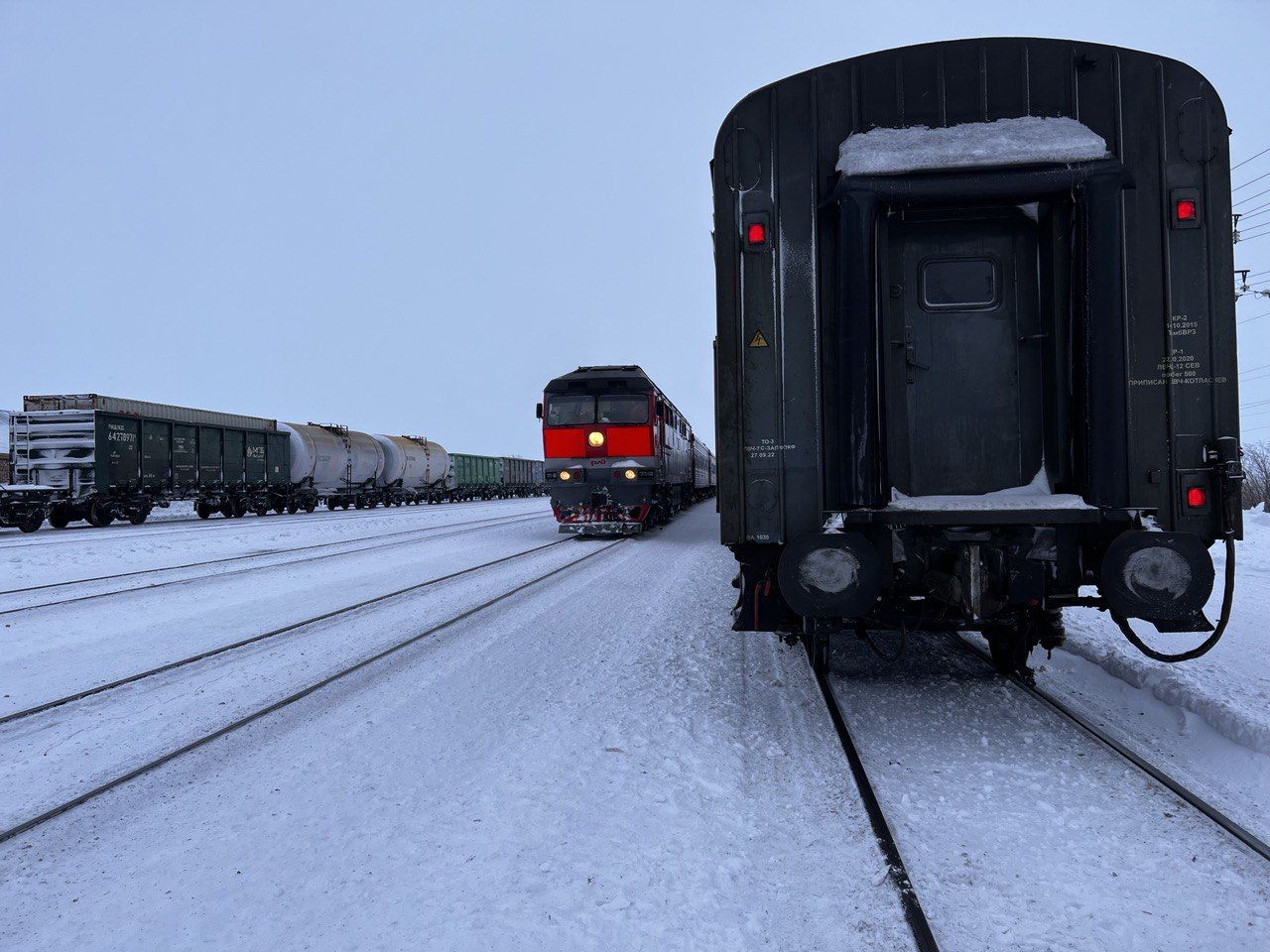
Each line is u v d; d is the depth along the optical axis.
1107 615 5.67
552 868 2.27
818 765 3.03
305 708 3.94
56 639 5.74
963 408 3.54
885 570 3.34
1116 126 3.32
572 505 14.73
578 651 5.12
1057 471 3.41
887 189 3.28
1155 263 3.28
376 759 3.20
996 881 2.16
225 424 26.36
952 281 3.56
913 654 4.92
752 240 3.52
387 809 2.70
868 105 3.46
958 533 3.37
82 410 20.22
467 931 1.96
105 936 1.98
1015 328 3.51
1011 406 3.52
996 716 3.60
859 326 3.32
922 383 3.56
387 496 37.94
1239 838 2.38
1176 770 2.96
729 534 3.57
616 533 15.88
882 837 2.39
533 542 14.23
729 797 2.74
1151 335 3.27
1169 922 1.95
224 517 26.44
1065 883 2.15
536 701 3.97
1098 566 3.31
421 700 4.04
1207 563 3.01
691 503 27.62
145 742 3.48
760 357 3.54
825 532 3.31
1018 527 3.35
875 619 3.65
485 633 5.78
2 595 8.00
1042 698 3.86
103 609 7.04
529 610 6.77
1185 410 3.26
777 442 3.52
